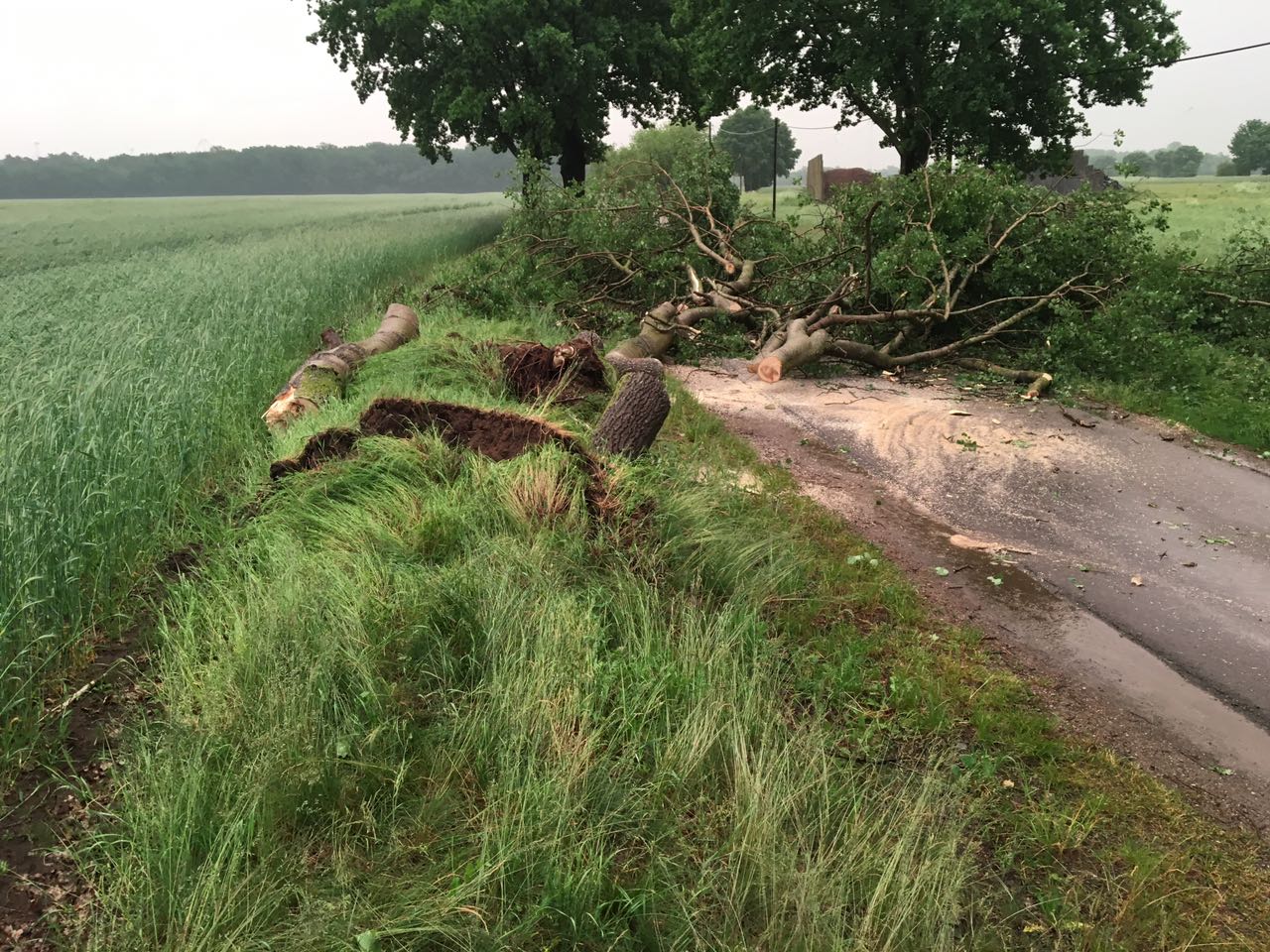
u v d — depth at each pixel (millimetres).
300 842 2912
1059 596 5402
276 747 3121
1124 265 11336
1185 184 56625
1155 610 5250
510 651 3783
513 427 5883
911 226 12531
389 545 4676
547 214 15078
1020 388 10289
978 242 11750
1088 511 6773
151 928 2592
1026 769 3713
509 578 4266
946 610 5145
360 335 11289
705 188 15148
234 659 3695
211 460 6609
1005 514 6707
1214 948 2863
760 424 8906
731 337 12203
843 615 4945
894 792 3428
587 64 30641
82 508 4707
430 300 13352
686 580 4789
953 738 3883
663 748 3408
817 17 21219
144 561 4980
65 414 5723
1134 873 3117
